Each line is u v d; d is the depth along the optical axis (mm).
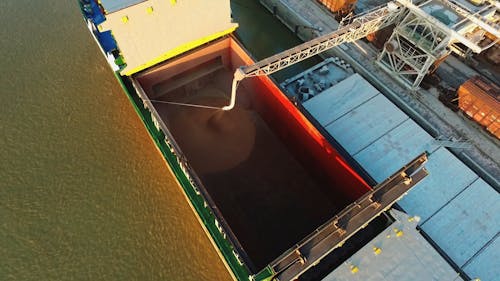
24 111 25062
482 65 26328
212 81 24594
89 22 21469
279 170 20812
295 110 18312
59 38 29312
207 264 19250
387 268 15281
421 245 15883
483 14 22281
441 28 21016
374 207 13898
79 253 19656
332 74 26031
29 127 24328
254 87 21438
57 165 22688
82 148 23391
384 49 25031
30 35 29484
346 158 16938
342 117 22891
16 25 30234
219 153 21297
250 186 20141
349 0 28125
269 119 21953
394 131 22188
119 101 25656
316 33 28859
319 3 30969
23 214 20875
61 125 24422
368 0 31062
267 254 17859
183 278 18891
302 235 18406
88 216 20828
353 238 16531
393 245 15797
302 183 20359
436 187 19984
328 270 15773
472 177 20344
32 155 23078
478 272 17359
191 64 21750
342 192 18109
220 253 15281
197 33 20172
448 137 22688
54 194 21594
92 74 27078
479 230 18562
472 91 22172
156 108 22234
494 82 25266
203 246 19781
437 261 15617
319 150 18094
